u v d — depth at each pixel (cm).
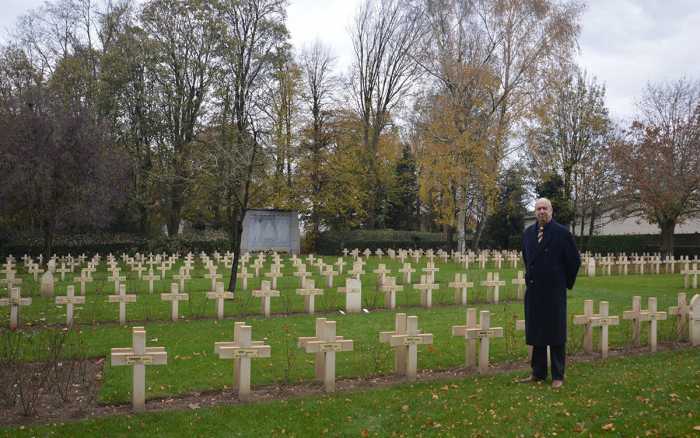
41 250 3253
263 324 1253
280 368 875
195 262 2812
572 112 4025
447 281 2091
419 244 4103
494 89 3112
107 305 1485
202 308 1456
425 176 3259
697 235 4044
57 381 752
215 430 616
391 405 693
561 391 745
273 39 3384
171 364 896
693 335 1076
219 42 3328
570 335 1078
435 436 595
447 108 3128
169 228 3616
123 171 3066
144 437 598
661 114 3431
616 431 600
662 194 3014
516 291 1812
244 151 1859
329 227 4341
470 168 3141
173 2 3350
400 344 815
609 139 3844
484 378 832
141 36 3362
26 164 2498
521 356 980
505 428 613
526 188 4647
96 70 3594
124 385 782
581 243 4169
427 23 3562
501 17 3148
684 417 632
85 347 988
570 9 3147
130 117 3434
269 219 3769
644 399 698
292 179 3900
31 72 3422
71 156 2602
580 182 4059
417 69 3809
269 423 636
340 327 1216
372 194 4353
